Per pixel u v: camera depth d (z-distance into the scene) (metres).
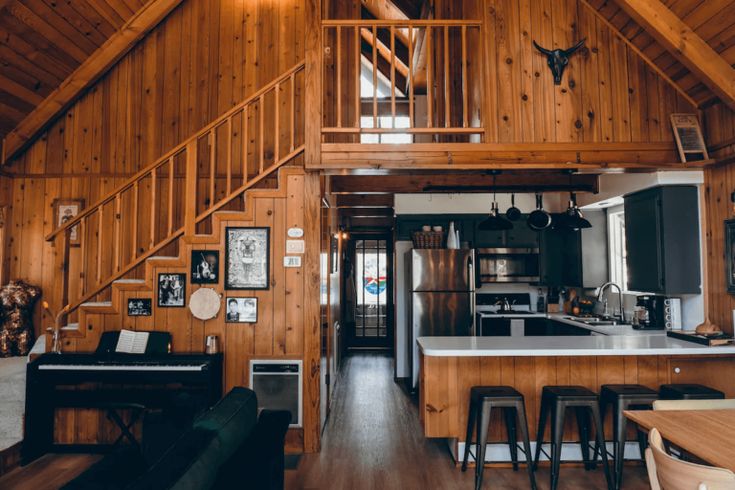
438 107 5.33
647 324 4.57
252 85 5.53
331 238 5.22
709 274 3.91
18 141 5.23
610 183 4.81
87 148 5.45
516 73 3.89
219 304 3.88
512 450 3.41
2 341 4.93
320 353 3.91
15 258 5.32
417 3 6.16
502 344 3.50
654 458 1.74
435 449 3.78
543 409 3.36
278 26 5.57
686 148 3.82
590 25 3.95
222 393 3.85
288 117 5.50
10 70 4.52
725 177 3.73
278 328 3.89
